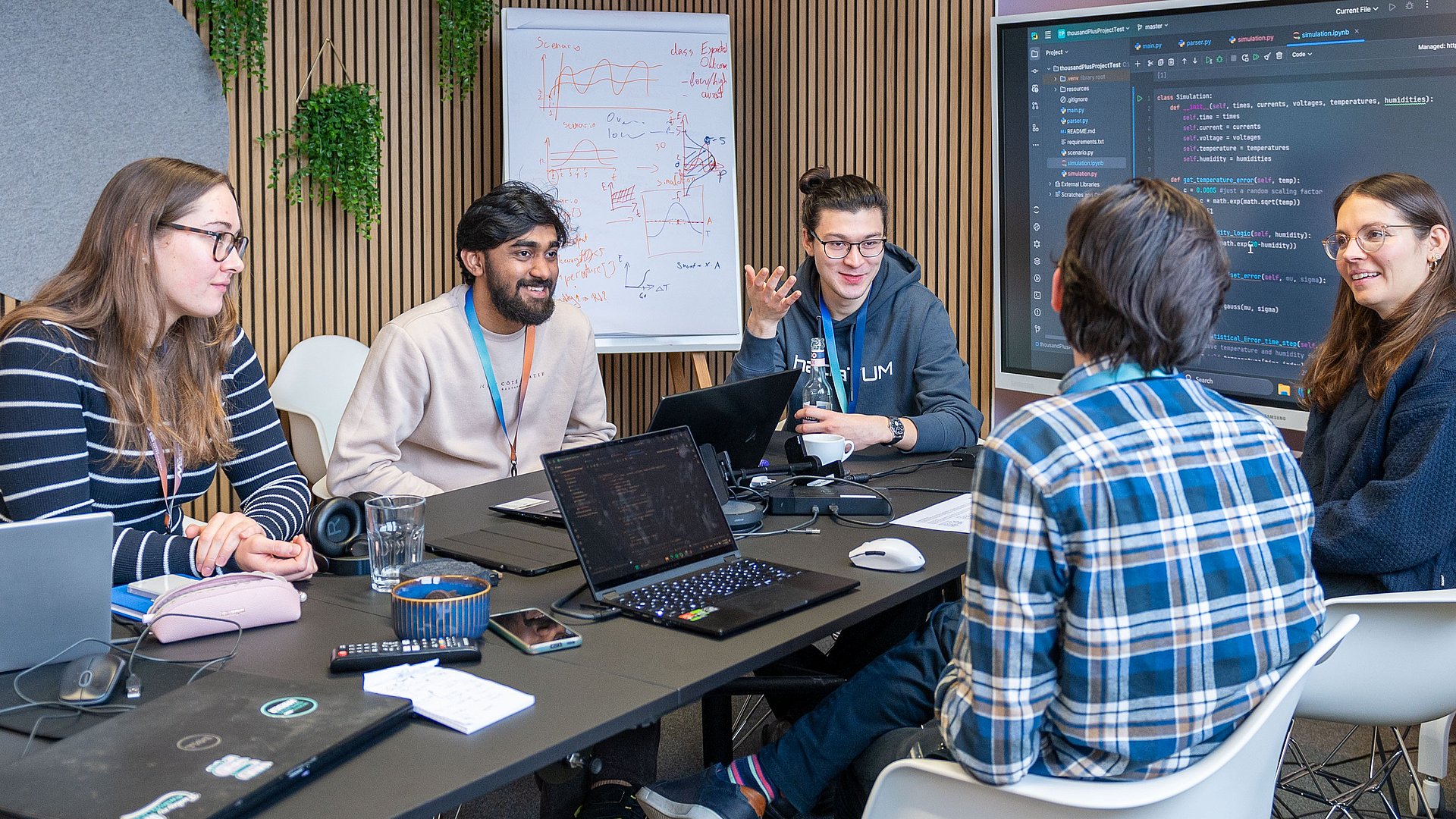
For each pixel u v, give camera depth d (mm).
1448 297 2256
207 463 2047
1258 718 1230
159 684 1363
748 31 5168
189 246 1854
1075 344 1297
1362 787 2451
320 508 1892
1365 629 1933
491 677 1396
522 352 2865
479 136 4980
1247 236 3709
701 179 4770
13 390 1783
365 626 1596
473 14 4734
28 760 1104
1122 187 1272
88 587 1440
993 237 4301
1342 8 3438
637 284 4727
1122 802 1205
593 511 1725
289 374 4352
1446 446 2105
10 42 3896
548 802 1975
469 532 2100
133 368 1896
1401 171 3393
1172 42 3789
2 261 3980
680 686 1370
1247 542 1241
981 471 1224
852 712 1819
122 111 4117
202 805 1015
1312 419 2547
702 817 1789
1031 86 4129
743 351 2953
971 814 1327
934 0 4516
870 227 2887
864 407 3068
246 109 4387
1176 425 1241
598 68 4688
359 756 1168
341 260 4676
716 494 1986
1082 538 1170
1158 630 1192
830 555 1954
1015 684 1200
